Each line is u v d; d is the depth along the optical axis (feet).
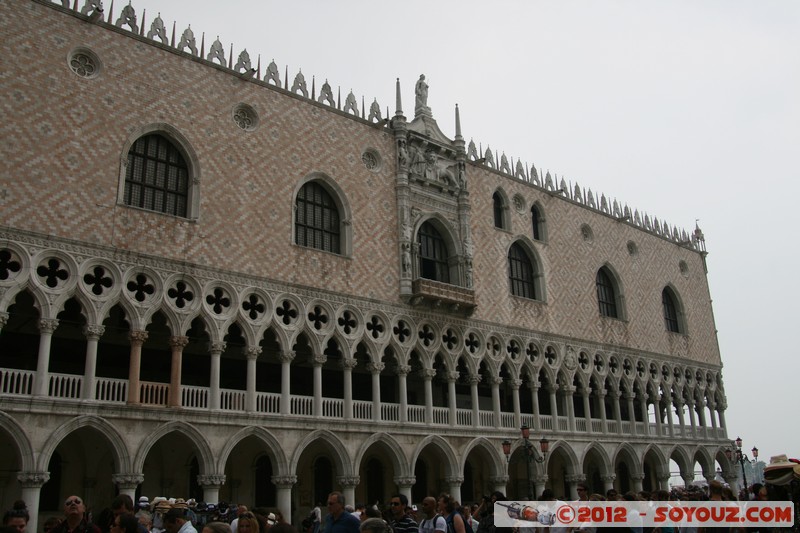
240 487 140.77
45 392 105.19
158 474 132.05
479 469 184.34
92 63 122.93
